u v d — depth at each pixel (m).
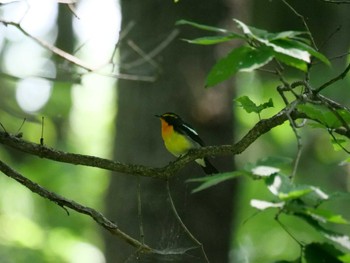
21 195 21.80
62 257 20.38
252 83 23.47
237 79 12.47
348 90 19.30
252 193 22.64
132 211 11.53
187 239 11.30
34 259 19.78
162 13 12.09
